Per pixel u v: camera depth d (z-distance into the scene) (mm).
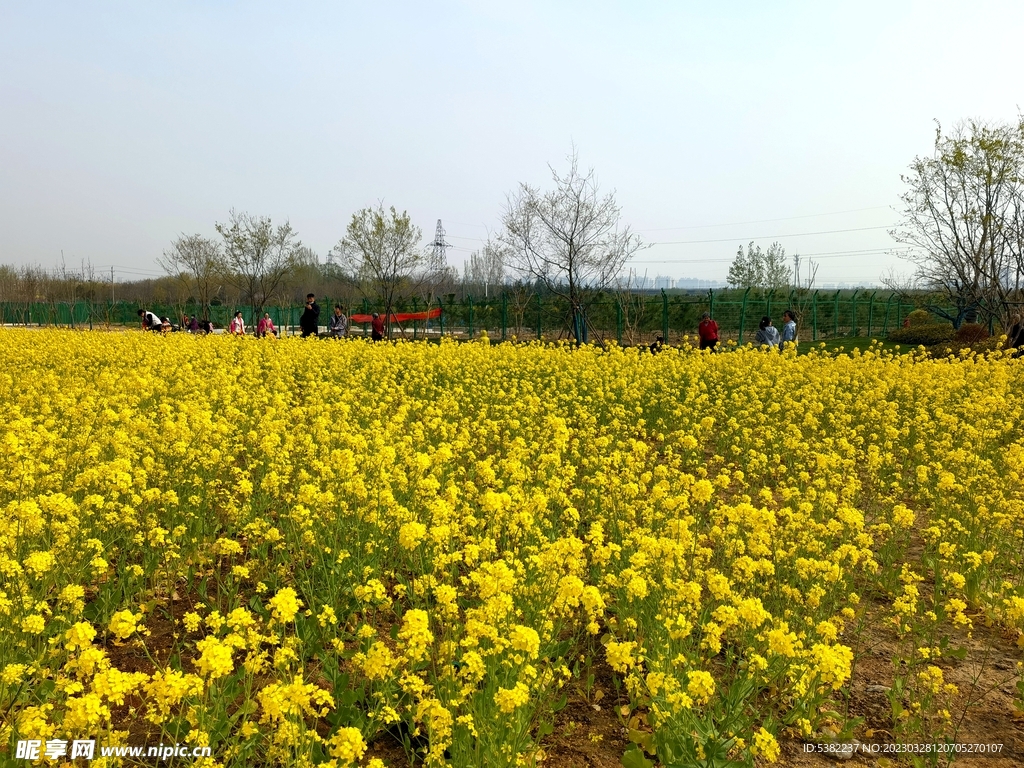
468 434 9359
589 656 4562
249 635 3717
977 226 23047
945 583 5691
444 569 5254
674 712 3559
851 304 36219
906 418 11164
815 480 7633
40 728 2934
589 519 7023
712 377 14992
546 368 15742
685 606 4477
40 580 4715
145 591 5191
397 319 37250
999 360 17109
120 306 49000
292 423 10305
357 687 4137
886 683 4488
